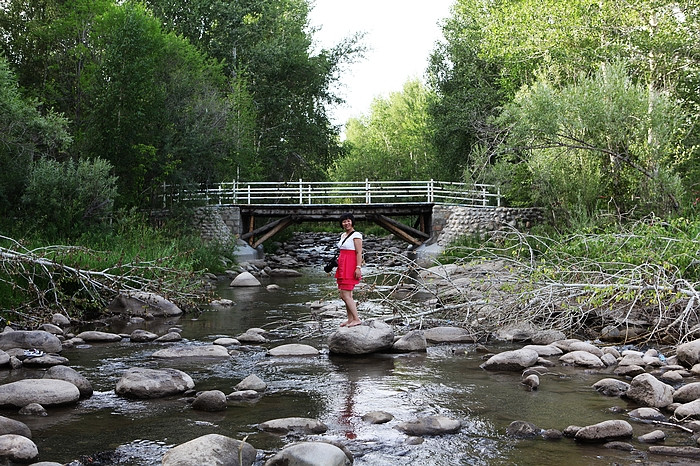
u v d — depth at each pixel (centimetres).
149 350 937
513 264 1182
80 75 2912
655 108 1883
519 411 617
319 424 562
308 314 1329
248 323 1213
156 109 2608
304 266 3005
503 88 3322
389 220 3103
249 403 651
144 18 2762
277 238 4091
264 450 505
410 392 694
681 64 2419
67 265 1299
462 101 3706
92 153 2544
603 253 1197
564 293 1039
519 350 827
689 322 1008
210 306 1466
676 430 553
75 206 1891
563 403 645
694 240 1083
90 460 489
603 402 647
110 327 1163
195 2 3722
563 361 840
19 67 3062
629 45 2422
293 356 898
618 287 971
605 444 520
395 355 907
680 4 2350
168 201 2831
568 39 2533
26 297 1227
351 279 969
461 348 959
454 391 697
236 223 2995
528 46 2605
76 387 661
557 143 1945
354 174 6712
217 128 2875
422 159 6072
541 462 482
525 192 2436
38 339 912
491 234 2720
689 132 2359
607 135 1920
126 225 2131
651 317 1053
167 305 1329
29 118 2034
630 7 2384
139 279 1380
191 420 590
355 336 905
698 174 2319
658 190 1823
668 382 710
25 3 3155
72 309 1226
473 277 1246
